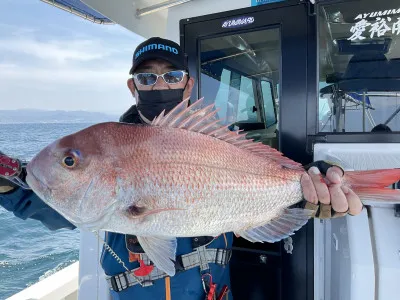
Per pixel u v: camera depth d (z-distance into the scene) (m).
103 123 1.43
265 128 2.92
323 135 2.64
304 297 2.70
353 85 2.62
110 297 2.45
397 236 1.79
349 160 2.26
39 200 1.66
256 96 2.96
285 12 2.77
